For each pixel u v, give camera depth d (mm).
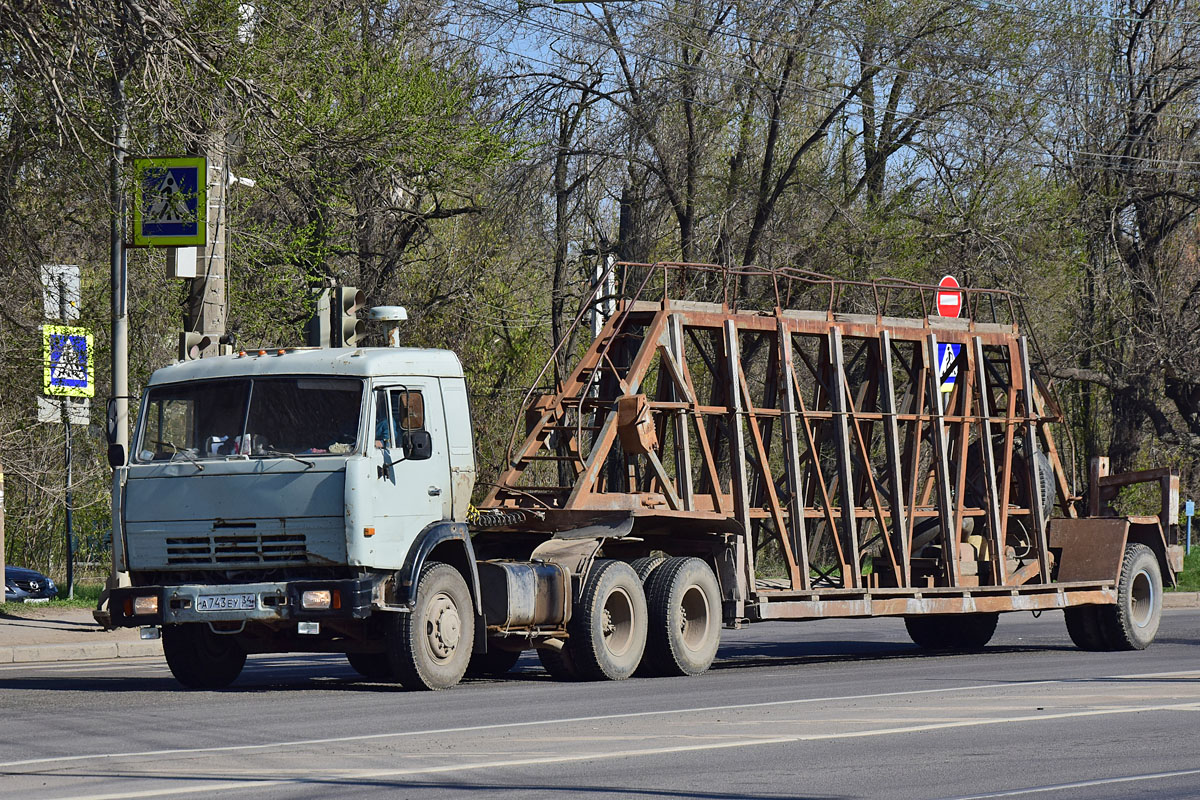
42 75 22422
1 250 27906
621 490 26219
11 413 35344
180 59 23016
